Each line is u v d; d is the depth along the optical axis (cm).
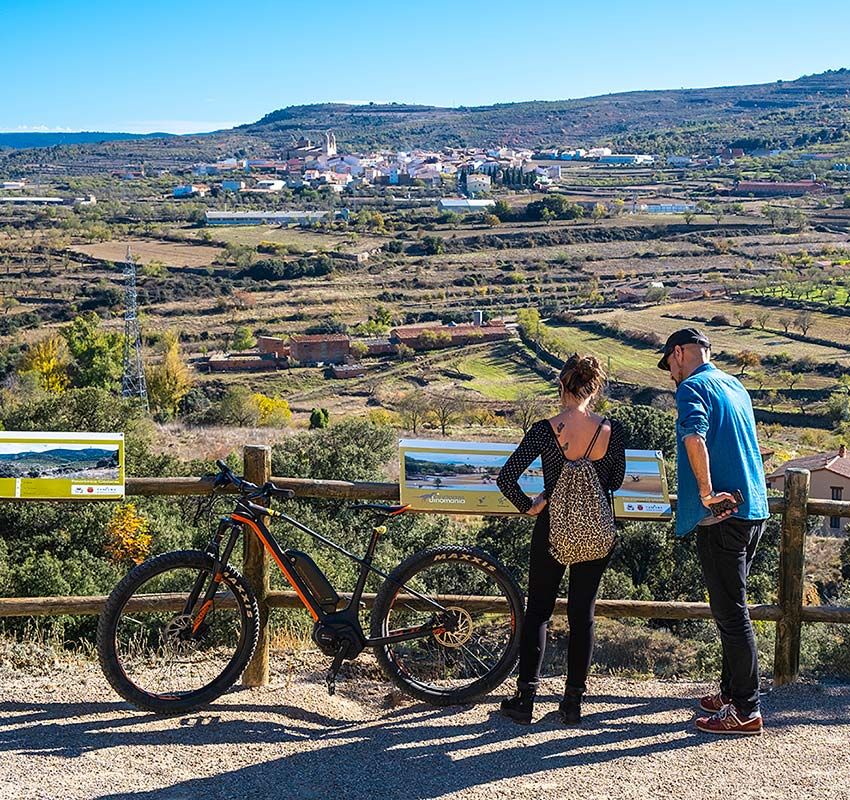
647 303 11956
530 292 13525
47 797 329
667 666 871
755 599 1555
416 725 398
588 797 337
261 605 430
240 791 339
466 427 5575
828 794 339
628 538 1670
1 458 421
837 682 459
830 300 11238
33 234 17088
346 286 13688
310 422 5578
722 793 340
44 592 1009
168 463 1775
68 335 6375
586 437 390
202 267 14412
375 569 420
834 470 3703
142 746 371
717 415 388
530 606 403
